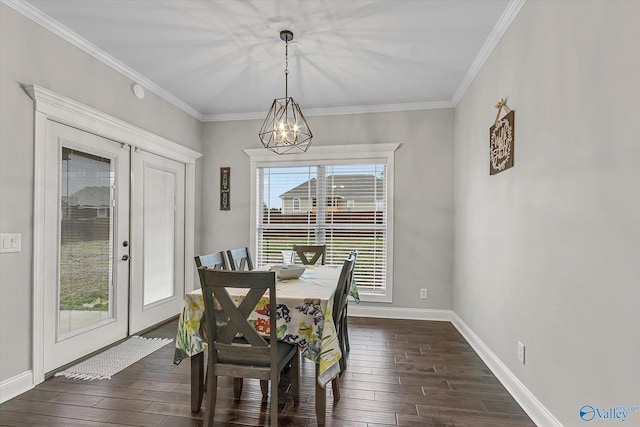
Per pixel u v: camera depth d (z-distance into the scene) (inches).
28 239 93.0
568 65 66.8
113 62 122.6
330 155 172.4
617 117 53.9
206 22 100.2
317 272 116.7
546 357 74.5
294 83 142.6
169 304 158.4
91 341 115.8
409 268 165.2
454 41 109.2
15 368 89.3
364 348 124.1
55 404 84.7
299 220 177.2
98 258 119.4
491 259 108.7
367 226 170.2
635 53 50.3
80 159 112.0
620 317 53.4
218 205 183.3
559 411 69.6
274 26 101.9
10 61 88.4
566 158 67.6
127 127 128.4
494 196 106.4
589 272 60.6
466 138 139.4
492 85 109.6
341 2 90.4
